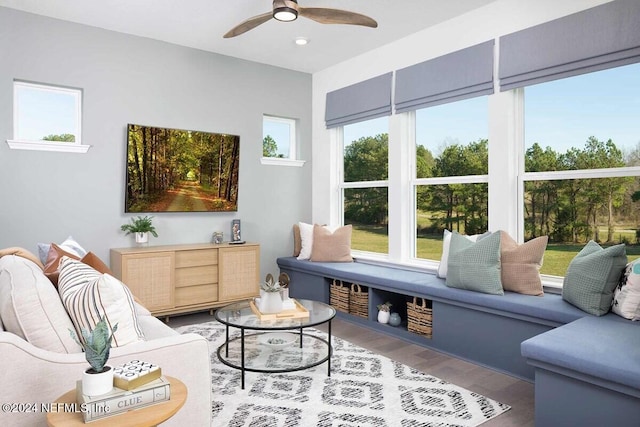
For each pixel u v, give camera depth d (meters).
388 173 4.56
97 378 1.31
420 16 3.79
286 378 2.83
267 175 5.16
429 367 3.08
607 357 1.94
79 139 4.00
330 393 2.61
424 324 3.58
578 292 2.67
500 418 2.32
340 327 4.10
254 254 4.61
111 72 4.10
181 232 4.55
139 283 3.88
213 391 2.63
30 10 3.67
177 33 4.18
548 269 3.36
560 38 3.08
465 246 3.39
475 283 3.17
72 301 1.76
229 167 4.80
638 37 2.70
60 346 1.65
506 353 2.97
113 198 4.13
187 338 1.79
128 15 3.77
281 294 3.15
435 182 4.16
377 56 4.60
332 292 4.52
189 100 4.56
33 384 1.48
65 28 3.87
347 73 5.00
